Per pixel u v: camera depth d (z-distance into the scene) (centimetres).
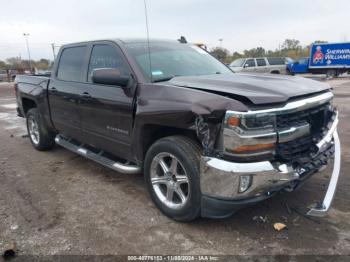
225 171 253
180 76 353
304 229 299
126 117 345
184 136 303
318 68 2819
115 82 329
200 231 300
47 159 529
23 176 452
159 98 304
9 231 308
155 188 331
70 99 439
